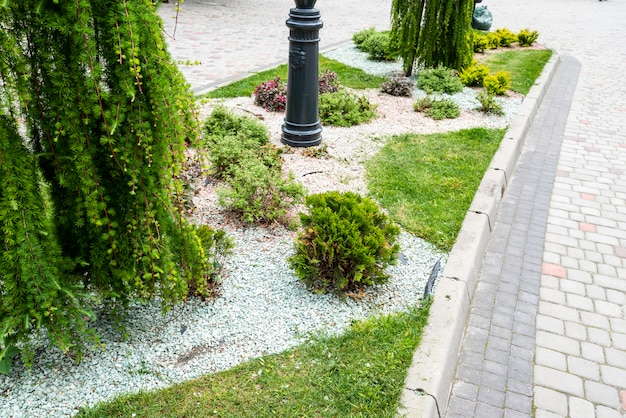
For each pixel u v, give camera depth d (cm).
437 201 539
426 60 1007
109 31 257
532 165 702
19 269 271
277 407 288
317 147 659
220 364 317
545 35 1695
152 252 301
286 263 421
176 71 283
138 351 323
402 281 409
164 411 283
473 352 371
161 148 284
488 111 845
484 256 491
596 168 699
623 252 506
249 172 486
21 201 262
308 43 609
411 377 311
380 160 636
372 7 2033
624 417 325
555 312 418
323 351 330
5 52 244
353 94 812
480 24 1559
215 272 392
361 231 395
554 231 540
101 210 290
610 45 1570
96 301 313
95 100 261
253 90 870
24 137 278
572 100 1007
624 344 386
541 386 346
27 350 291
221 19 1588
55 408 281
